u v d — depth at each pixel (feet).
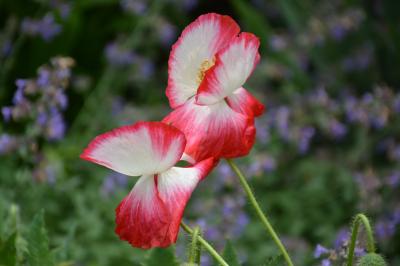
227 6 24.45
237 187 14.92
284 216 15.96
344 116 18.72
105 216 14.49
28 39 19.34
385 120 16.06
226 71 6.07
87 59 21.17
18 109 13.14
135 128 5.70
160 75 21.38
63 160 15.98
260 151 16.84
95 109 17.69
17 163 15.02
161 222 5.89
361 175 15.28
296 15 19.61
